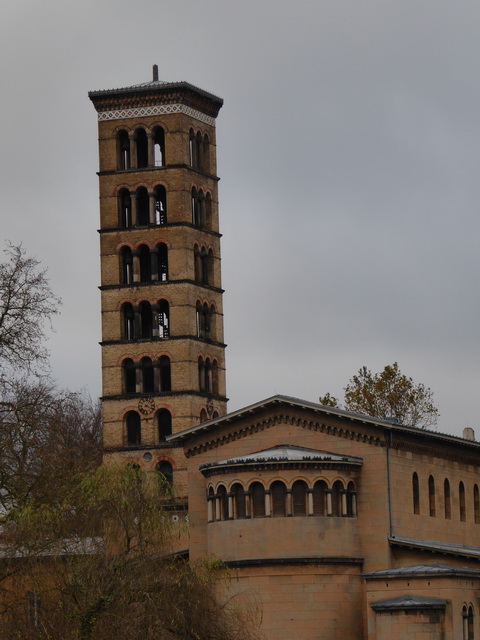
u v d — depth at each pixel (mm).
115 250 164000
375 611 116875
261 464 121125
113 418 161875
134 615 92062
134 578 94562
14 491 98312
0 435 98938
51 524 96188
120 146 165625
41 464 100312
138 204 165375
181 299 162250
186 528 106688
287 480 121125
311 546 120562
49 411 106250
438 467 134125
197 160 167000
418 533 128500
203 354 164000
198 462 130625
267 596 119938
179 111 164000
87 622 91250
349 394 191750
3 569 94250
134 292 163125
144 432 161000
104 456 161250
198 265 165250
